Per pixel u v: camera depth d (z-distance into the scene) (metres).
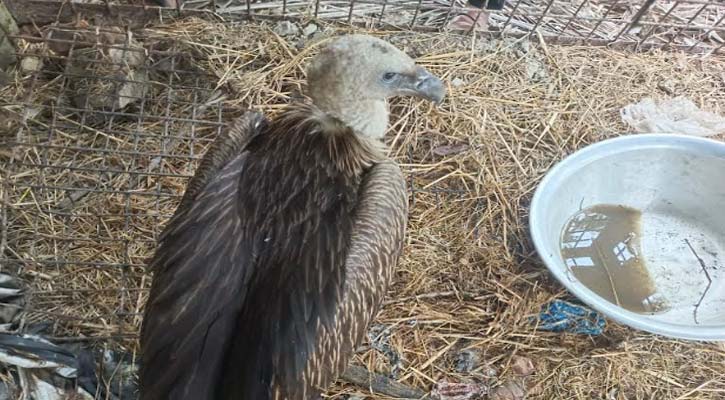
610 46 1.74
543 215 1.39
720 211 1.49
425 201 1.48
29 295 1.31
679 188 1.50
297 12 1.70
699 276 1.44
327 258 1.04
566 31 1.76
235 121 1.19
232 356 1.00
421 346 1.33
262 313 1.01
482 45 1.69
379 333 1.34
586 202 1.50
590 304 1.27
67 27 1.57
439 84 1.15
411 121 1.56
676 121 1.62
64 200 1.41
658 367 1.34
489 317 1.37
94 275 1.34
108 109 1.50
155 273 1.09
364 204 1.08
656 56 1.74
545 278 1.41
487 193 1.49
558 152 1.57
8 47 1.54
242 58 1.60
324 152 1.12
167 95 1.54
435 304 1.38
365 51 1.11
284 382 1.00
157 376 1.00
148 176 1.44
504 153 1.55
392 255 1.10
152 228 1.39
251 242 1.07
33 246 1.36
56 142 1.47
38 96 1.51
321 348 1.02
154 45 1.58
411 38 1.68
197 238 1.06
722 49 1.78
